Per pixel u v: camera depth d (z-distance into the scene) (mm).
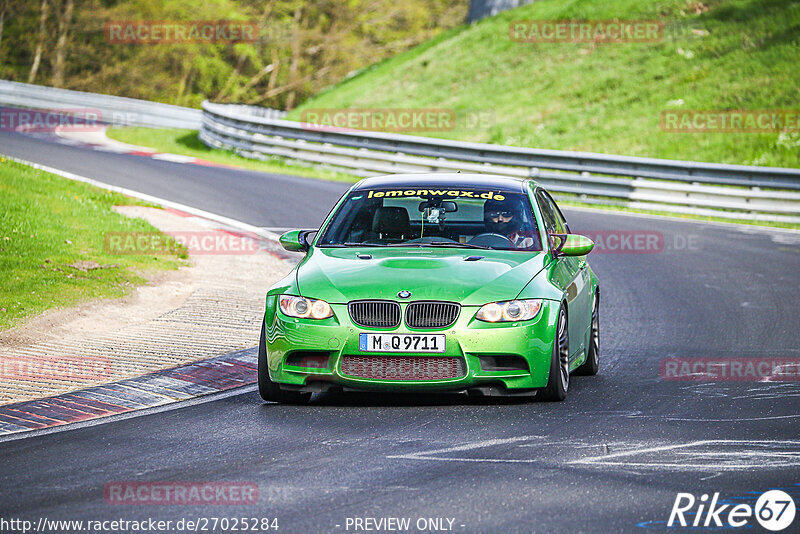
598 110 110188
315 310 23812
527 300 24000
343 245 26891
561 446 20188
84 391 25531
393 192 28391
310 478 17969
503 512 15953
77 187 60750
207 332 32969
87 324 33438
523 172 80188
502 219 27281
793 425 22109
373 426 22141
